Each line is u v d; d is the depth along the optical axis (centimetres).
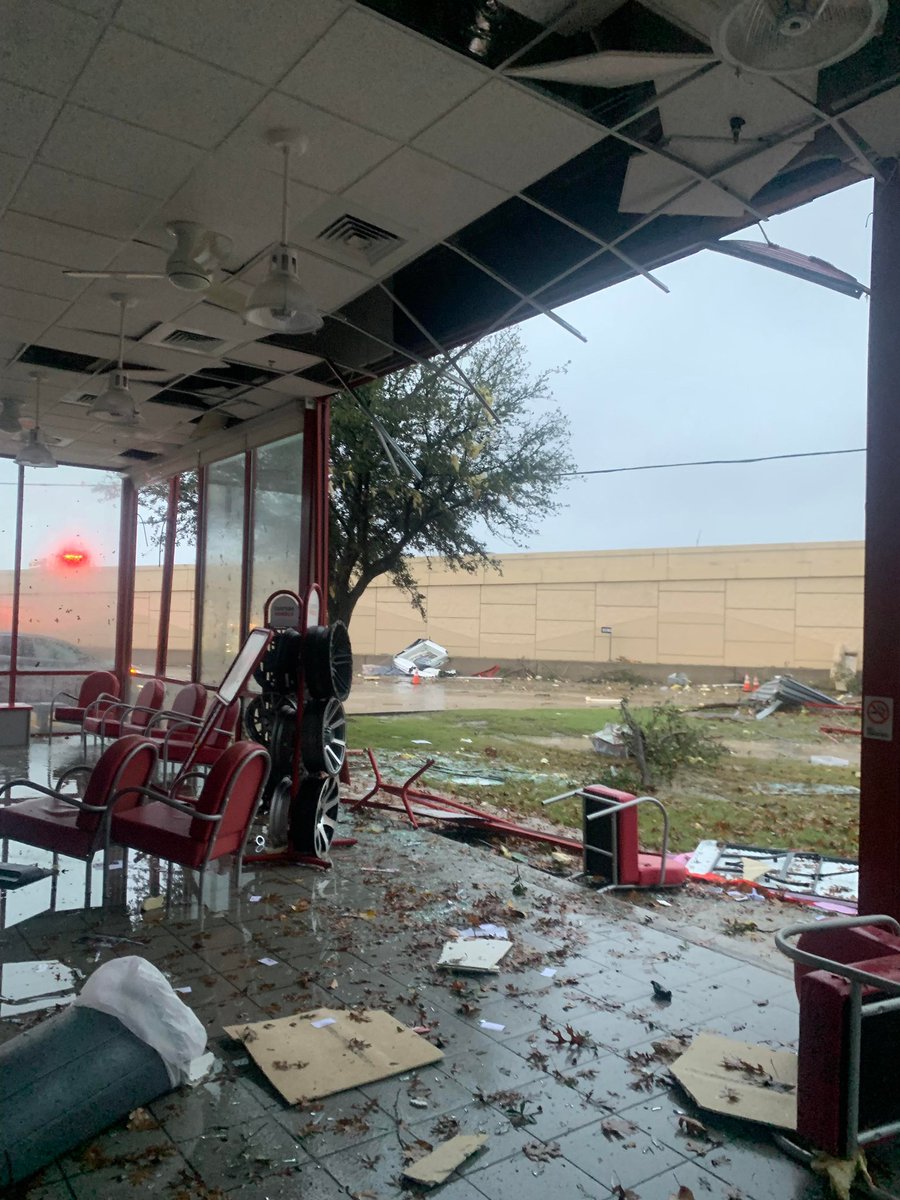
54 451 1079
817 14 249
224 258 493
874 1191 242
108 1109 255
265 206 452
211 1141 254
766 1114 270
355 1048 307
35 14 310
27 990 351
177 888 493
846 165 389
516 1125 268
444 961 389
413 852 593
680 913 524
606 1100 283
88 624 1178
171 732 741
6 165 413
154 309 591
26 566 1133
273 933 427
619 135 379
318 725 567
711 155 389
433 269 586
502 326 564
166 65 338
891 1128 254
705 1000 363
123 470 1188
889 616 343
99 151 400
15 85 351
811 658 2598
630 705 1848
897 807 337
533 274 511
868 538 352
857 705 1862
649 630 2891
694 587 2816
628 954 412
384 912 463
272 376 741
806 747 1295
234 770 448
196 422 916
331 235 486
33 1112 238
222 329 625
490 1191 237
